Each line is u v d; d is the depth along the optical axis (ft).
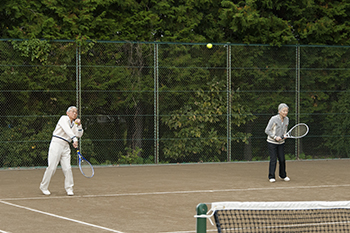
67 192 44.60
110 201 41.42
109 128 68.28
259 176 57.57
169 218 34.60
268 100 73.56
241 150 72.95
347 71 76.59
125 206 39.17
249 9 72.43
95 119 67.77
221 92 71.77
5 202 40.96
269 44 73.00
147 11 71.10
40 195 44.45
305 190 47.21
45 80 65.51
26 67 64.90
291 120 74.79
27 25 65.00
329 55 75.72
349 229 30.04
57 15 67.00
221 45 71.67
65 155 44.70
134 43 68.69
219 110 71.31
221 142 71.61
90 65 67.00
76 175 58.39
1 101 64.39
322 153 76.07
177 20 71.56
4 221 33.60
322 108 75.87
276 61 73.92
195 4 72.23
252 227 27.30
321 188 48.49
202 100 71.26
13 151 64.85
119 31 69.62
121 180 54.19
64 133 44.62
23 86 64.90
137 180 54.19
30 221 33.63
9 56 64.28
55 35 65.98
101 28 68.13
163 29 71.87
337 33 77.41
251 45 72.59
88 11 67.36
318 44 77.36
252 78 73.10
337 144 76.33
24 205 39.60
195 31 73.97
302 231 28.99
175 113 70.18
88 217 34.99
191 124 70.59
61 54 65.82
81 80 66.85
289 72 74.33
